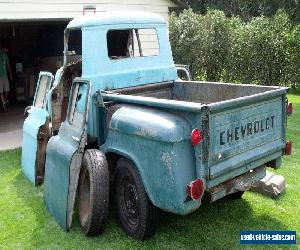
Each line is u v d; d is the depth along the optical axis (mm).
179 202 3689
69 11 9281
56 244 4410
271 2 21828
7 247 4395
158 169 3820
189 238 4391
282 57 13602
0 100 12773
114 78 5336
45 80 6535
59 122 6008
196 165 3738
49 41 12211
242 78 14281
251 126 4211
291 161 6676
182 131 3697
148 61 5750
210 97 5590
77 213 5062
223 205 5125
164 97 5910
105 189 4359
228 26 14375
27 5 8664
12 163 7145
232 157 4004
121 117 4270
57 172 4809
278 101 4578
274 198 5281
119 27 5449
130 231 4457
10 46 13461
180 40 14922
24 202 5496
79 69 5918
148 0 10594
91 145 5219
